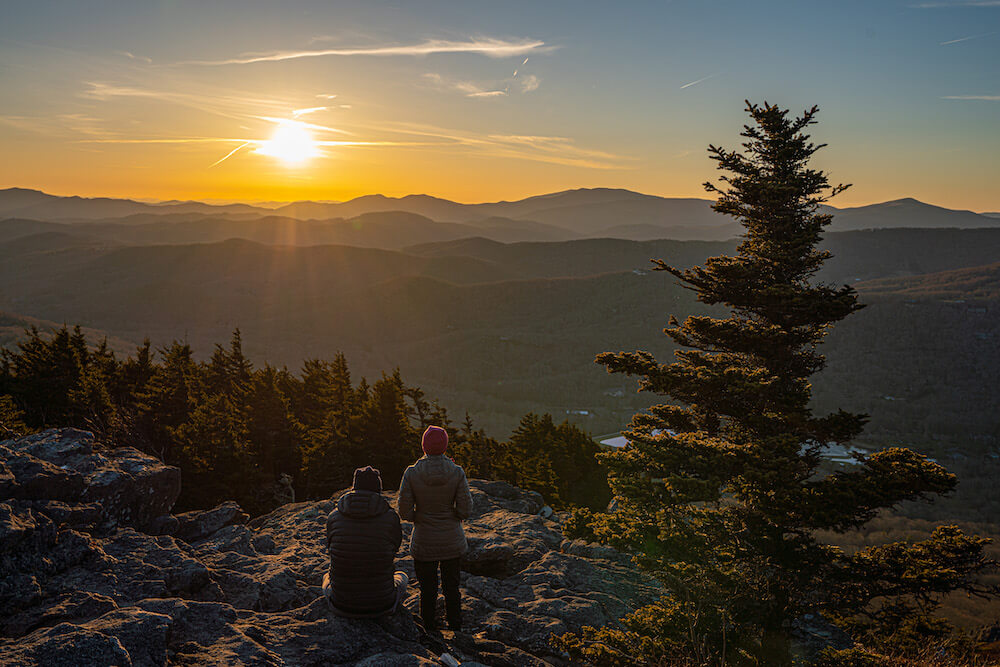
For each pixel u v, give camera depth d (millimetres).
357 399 44906
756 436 9266
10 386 26281
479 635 6344
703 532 8023
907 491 7852
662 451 7832
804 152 9961
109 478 6980
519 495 15305
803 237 9469
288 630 5199
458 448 43750
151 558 6102
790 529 8281
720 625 6773
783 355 9812
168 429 25375
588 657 5996
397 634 5402
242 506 24906
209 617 5062
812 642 8680
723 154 10547
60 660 3697
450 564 6074
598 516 8445
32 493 6188
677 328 11117
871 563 8125
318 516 10648
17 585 4777
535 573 8320
